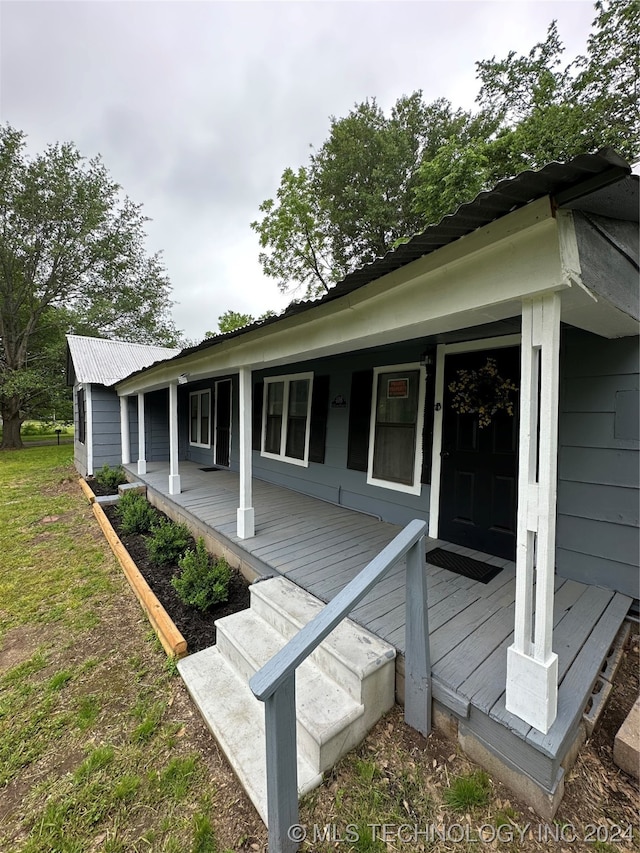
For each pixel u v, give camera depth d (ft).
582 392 8.74
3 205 46.16
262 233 48.39
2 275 48.57
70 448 47.91
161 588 11.02
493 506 10.48
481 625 7.20
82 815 5.07
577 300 5.44
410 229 39.06
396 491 13.28
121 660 8.21
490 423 10.49
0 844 4.77
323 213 43.60
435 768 5.46
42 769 5.75
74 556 13.85
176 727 6.45
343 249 44.21
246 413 12.17
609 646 6.66
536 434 5.10
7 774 5.67
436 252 5.92
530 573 5.07
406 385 12.94
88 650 8.59
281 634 7.80
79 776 5.60
